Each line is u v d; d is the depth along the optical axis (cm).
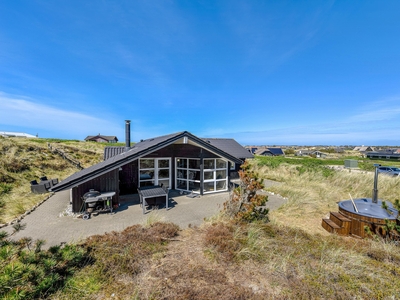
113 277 323
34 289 257
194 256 383
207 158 955
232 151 1636
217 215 620
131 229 500
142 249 397
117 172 752
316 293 283
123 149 1250
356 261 357
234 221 536
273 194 983
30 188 1039
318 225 598
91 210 669
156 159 1009
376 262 361
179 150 1024
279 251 396
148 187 843
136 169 965
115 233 477
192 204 805
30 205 787
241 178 613
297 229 520
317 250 403
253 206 566
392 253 391
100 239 440
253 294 280
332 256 375
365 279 313
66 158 1925
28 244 329
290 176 1404
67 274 321
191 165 995
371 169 1955
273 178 1435
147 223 556
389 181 1028
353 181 1098
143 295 283
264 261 366
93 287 303
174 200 866
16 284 237
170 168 1048
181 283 305
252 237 442
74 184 662
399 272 329
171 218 645
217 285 299
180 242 448
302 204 779
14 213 693
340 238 480
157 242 432
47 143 2342
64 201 859
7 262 254
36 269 272
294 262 357
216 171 1005
